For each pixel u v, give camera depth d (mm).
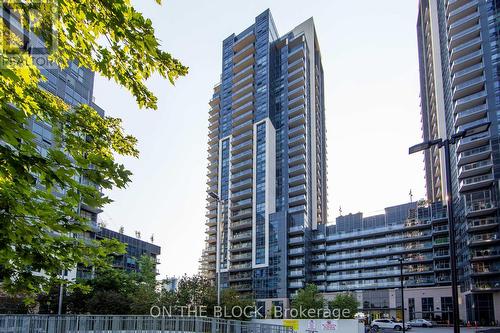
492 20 86625
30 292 9094
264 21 120750
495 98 82375
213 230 114875
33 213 6113
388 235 101812
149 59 5551
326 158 136000
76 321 24109
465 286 82062
